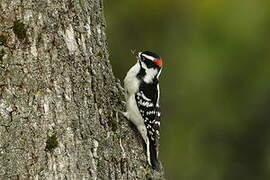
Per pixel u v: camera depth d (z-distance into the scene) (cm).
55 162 1046
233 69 2409
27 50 1059
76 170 1056
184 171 2520
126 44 2445
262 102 2534
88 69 1110
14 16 1062
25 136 1042
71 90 1079
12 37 1058
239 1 2356
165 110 2484
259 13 2350
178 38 2430
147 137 1238
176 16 2419
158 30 2442
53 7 1085
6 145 1037
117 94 1188
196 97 2448
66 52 1087
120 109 1195
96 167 1079
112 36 2438
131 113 1241
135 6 2420
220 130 2561
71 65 1089
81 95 1089
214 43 2392
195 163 2530
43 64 1064
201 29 2398
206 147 2561
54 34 1080
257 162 2797
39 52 1065
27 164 1038
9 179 1031
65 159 1052
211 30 2384
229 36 2372
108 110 1130
